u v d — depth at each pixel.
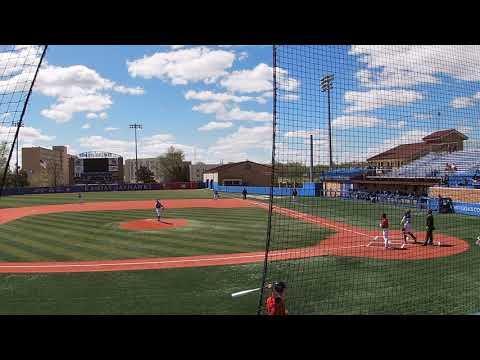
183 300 11.40
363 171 16.69
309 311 10.27
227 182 87.88
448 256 17.08
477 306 10.58
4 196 64.38
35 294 12.09
